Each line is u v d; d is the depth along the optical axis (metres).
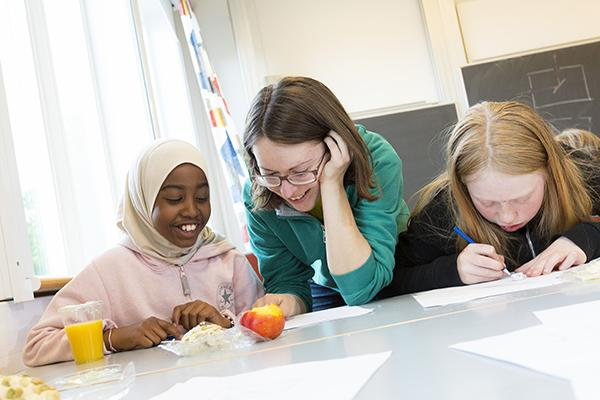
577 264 1.17
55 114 1.71
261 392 0.55
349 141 1.22
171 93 3.01
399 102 3.35
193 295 1.41
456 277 1.26
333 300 1.60
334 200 1.23
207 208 1.43
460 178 1.34
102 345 1.08
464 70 3.30
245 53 3.30
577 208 1.31
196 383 0.64
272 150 1.17
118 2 2.37
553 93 3.28
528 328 0.62
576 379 0.42
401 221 1.51
